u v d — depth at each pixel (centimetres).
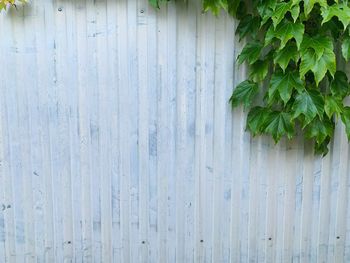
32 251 228
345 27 176
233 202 229
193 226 230
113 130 218
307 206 230
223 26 211
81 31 208
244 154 224
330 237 234
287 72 194
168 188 226
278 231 232
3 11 204
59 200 224
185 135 221
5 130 215
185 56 213
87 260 231
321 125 203
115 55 211
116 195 225
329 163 227
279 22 181
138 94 215
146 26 209
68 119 216
